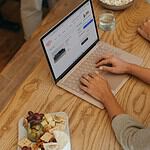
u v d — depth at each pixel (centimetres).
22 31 273
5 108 104
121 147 93
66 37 114
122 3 149
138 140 89
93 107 105
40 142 88
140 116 102
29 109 104
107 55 122
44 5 258
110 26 139
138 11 149
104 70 118
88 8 123
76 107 105
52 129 93
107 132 97
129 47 129
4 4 300
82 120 100
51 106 105
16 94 109
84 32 122
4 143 94
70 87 111
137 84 114
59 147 87
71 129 98
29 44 144
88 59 123
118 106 104
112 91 110
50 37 107
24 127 96
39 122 93
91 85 110
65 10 153
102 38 133
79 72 117
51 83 113
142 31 135
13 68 145
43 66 119
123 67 117
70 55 117
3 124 99
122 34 136
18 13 291
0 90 143
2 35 271
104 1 150
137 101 107
